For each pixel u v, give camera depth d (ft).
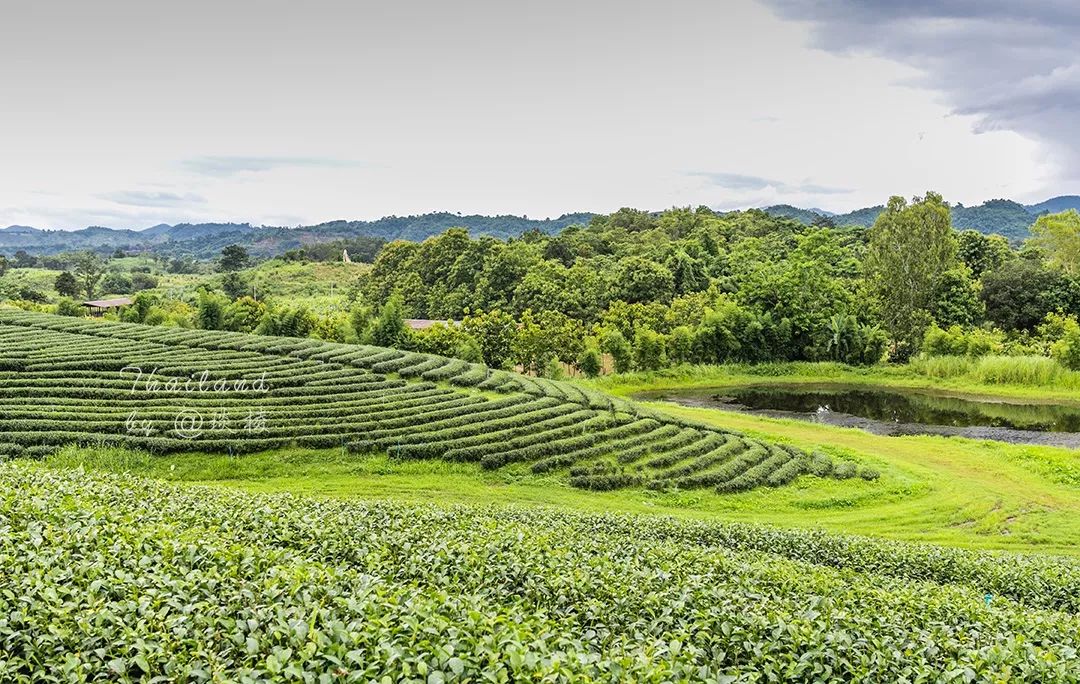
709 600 49.06
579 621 45.34
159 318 311.47
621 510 134.72
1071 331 286.25
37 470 73.31
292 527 59.67
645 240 577.84
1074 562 100.48
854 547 94.73
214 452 139.74
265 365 191.31
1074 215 429.79
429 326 356.18
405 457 147.23
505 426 166.50
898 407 266.77
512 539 63.05
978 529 134.10
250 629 33.06
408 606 37.06
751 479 152.35
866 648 42.11
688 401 276.41
